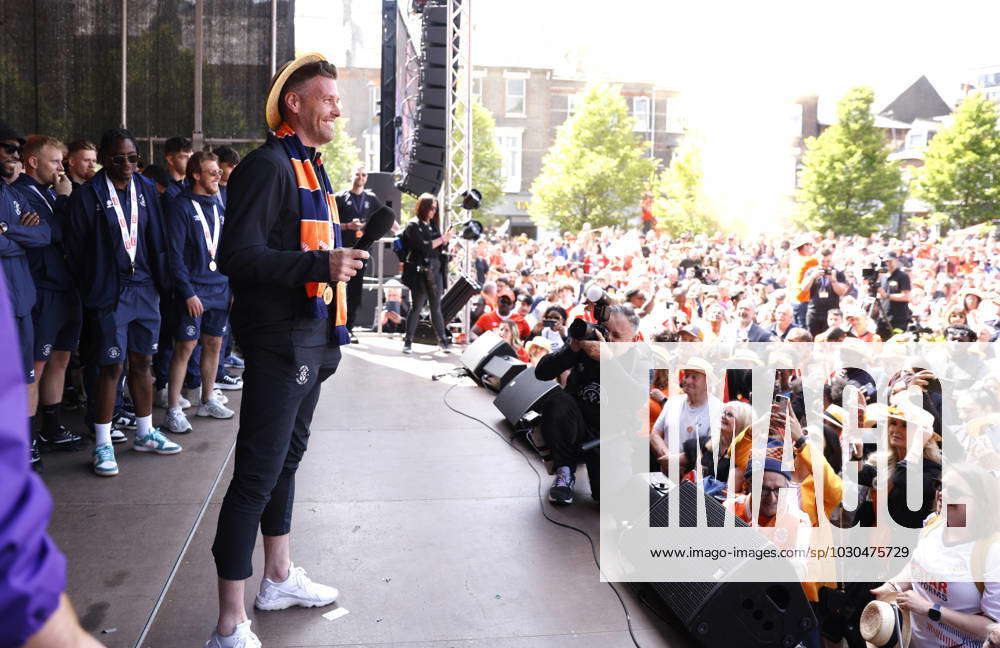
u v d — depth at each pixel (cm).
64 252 425
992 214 4041
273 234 246
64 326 448
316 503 401
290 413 252
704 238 2841
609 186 3912
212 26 863
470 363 682
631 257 1828
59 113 855
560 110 4503
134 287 432
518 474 456
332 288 258
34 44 845
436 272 844
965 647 290
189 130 872
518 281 1443
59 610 73
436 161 1014
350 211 894
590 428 418
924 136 5516
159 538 346
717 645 275
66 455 451
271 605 290
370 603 301
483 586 319
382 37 1273
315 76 251
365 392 649
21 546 67
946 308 1047
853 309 875
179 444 479
